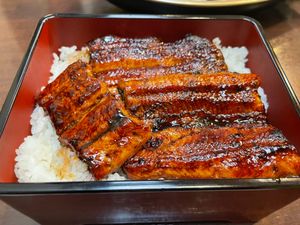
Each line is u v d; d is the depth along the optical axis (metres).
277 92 0.15
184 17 0.17
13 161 0.12
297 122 0.13
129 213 0.11
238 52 0.18
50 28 0.17
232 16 0.17
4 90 0.16
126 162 0.12
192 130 0.13
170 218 0.12
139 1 0.18
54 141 0.14
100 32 0.17
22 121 0.13
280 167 0.11
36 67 0.15
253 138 0.12
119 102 0.13
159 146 0.12
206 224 0.13
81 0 0.22
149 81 0.14
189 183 0.10
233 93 0.14
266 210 0.12
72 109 0.13
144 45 0.17
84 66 0.14
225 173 0.11
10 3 0.22
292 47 0.19
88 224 0.12
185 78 0.14
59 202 0.10
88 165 0.12
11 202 0.10
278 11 0.22
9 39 0.19
